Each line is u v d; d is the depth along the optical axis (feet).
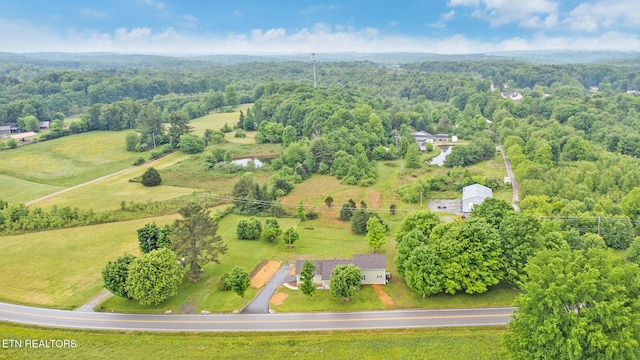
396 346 186.91
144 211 351.05
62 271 261.85
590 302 140.77
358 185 433.89
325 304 224.74
